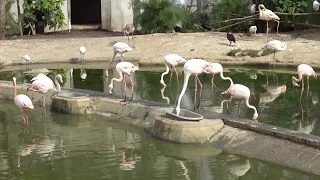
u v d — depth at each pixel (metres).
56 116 8.98
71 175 6.16
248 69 12.70
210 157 6.74
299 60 12.83
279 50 12.91
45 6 18.27
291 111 8.26
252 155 6.57
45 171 6.31
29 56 14.56
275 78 11.27
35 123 8.56
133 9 19.16
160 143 7.31
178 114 7.53
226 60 13.55
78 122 8.62
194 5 19.11
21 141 7.55
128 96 9.65
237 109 8.41
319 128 7.26
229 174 6.12
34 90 9.00
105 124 8.42
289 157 6.26
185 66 7.74
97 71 12.84
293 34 16.19
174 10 17.67
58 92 9.53
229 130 7.17
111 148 7.18
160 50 14.70
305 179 5.83
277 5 17.20
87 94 9.20
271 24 17.66
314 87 10.16
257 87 10.27
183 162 6.61
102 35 18.25
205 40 15.41
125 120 8.41
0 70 13.25
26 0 18.28
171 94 9.78
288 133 6.55
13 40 16.52
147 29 18.02
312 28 17.14
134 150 7.09
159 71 12.66
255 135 6.86
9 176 6.16
